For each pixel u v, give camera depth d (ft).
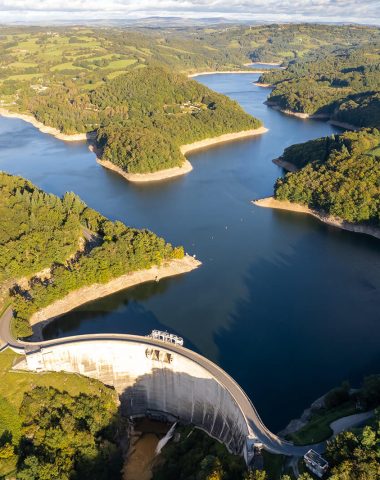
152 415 542.16
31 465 410.11
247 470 370.73
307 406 489.26
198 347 576.20
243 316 633.20
